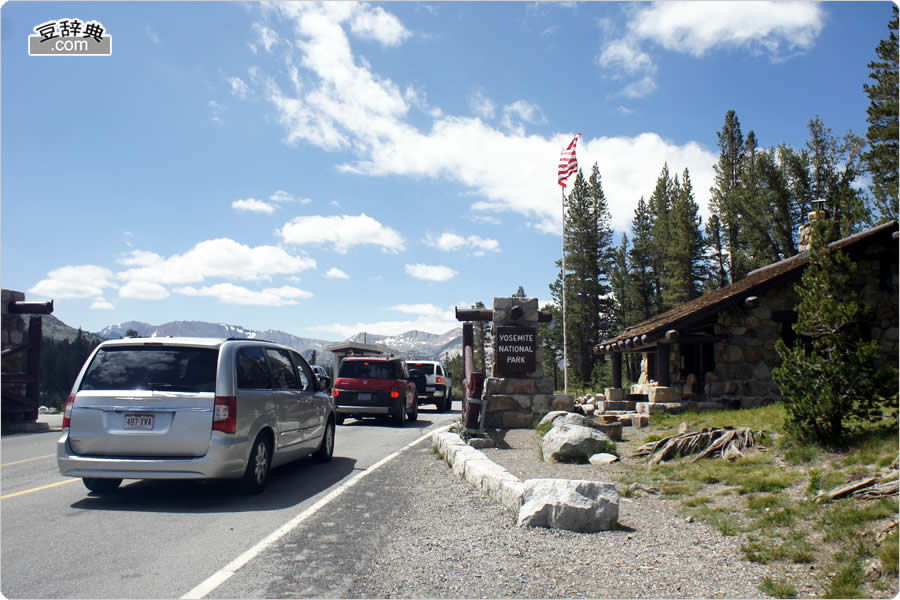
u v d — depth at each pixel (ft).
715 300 54.39
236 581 14.47
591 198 205.87
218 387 22.80
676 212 186.60
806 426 26.55
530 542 17.56
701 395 52.80
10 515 20.90
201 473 22.12
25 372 57.77
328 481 27.35
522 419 48.83
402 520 20.16
